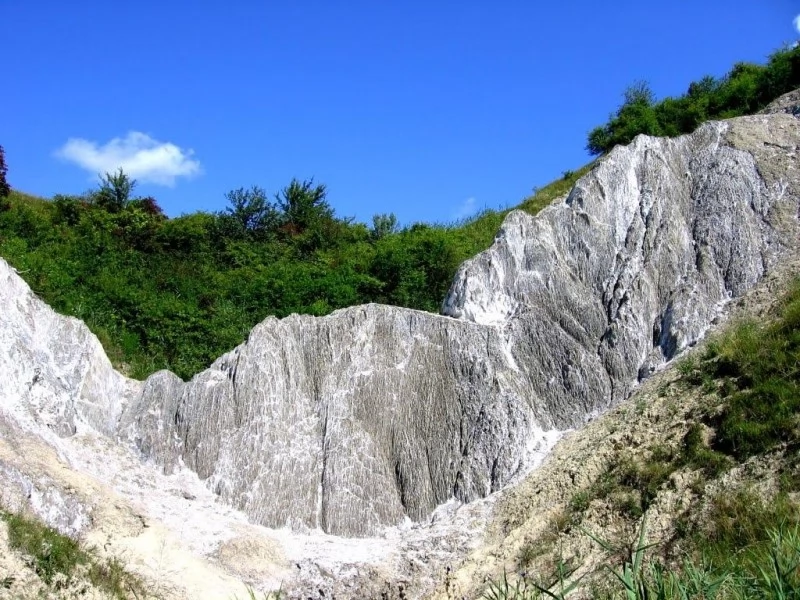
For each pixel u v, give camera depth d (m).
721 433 13.47
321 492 16.83
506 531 14.77
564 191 31.42
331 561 15.30
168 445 17.53
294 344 18.92
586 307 19.28
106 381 18.52
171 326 25.12
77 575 12.20
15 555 11.72
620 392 17.75
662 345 18.14
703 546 11.27
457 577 13.88
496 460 16.81
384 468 17.17
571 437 16.83
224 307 27.42
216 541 15.35
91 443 16.91
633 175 21.50
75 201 35.62
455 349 18.56
